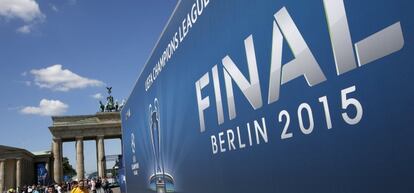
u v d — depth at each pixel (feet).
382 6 9.78
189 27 22.80
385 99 9.84
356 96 10.72
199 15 21.20
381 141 10.04
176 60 25.64
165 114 29.19
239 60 17.08
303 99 12.95
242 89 16.93
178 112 25.80
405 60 9.26
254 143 16.24
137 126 41.47
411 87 9.16
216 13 19.02
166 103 28.78
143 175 39.14
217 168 19.90
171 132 27.73
